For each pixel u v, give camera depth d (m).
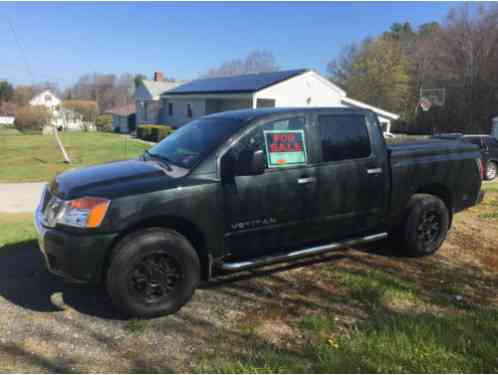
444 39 43.56
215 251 4.06
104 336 3.51
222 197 4.00
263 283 4.60
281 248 4.58
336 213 4.75
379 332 3.46
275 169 4.29
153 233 3.74
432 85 45.34
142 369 3.04
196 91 29.14
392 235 5.56
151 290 3.79
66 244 3.54
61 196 3.77
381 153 5.03
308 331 3.57
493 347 3.22
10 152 21.42
